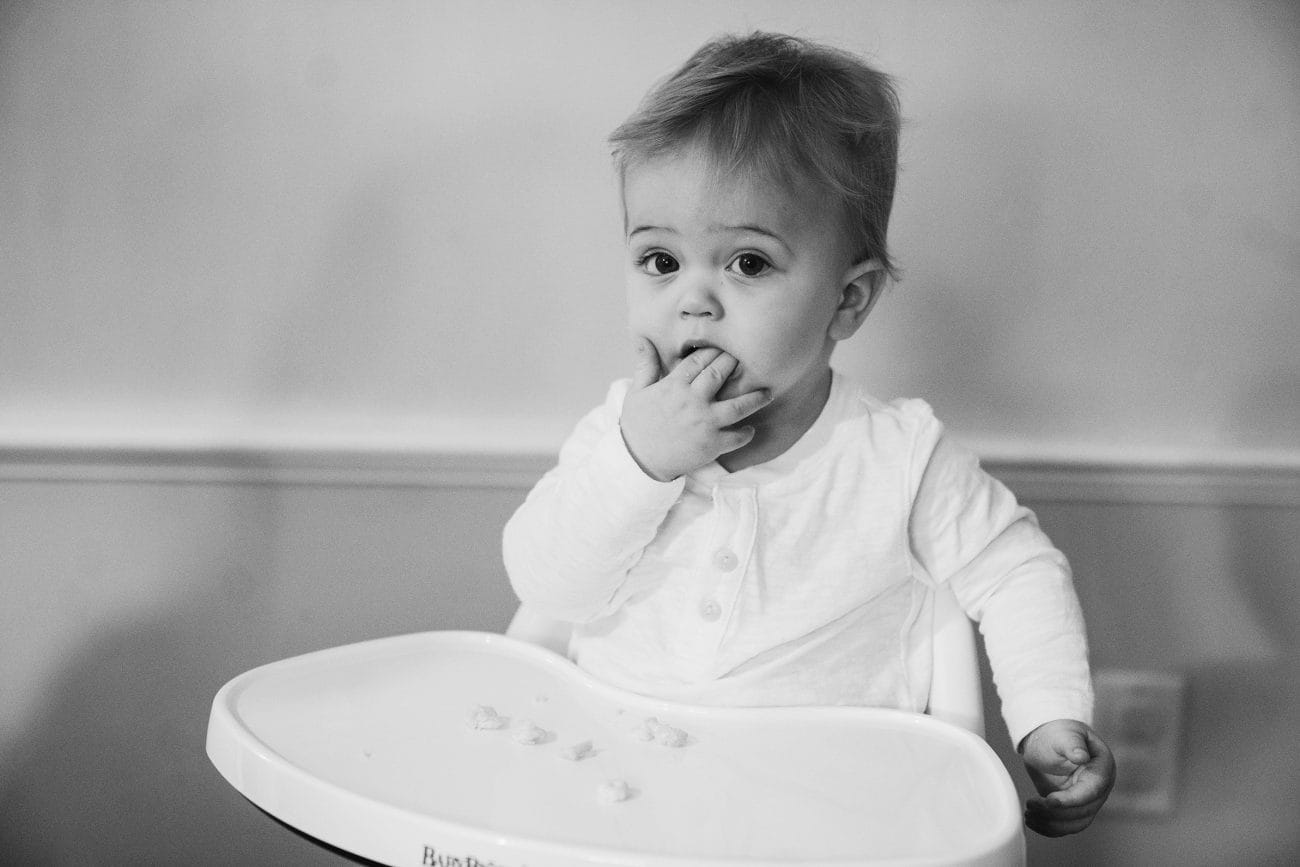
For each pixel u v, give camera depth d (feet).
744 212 2.42
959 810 2.00
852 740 2.32
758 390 2.49
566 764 2.15
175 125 3.46
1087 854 3.75
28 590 3.61
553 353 3.58
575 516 2.49
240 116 3.47
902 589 2.70
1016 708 2.59
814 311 2.52
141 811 3.70
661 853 1.79
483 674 2.58
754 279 2.46
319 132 3.48
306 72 3.45
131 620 3.64
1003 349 3.58
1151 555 3.65
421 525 3.63
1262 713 3.70
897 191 3.49
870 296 2.72
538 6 3.43
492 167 3.50
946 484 2.70
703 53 2.72
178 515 3.61
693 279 2.47
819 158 2.50
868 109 2.66
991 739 3.71
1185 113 3.48
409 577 3.65
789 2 3.43
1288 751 3.71
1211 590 3.66
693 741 2.29
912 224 3.51
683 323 2.48
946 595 2.73
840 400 2.73
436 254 3.53
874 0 3.42
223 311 3.55
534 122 3.48
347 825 1.93
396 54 3.45
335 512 3.62
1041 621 2.65
